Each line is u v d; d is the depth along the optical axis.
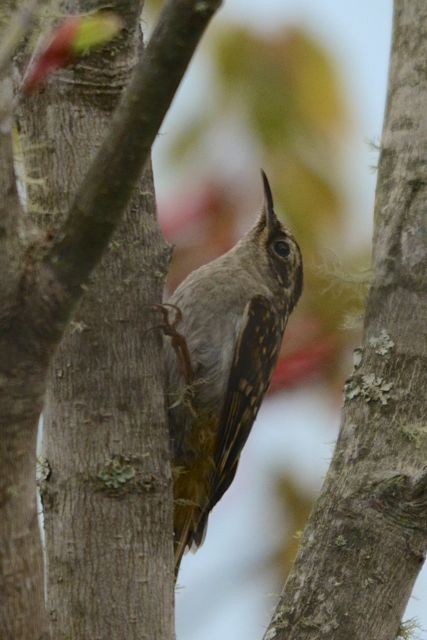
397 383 6.52
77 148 6.45
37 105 6.49
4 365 4.87
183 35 4.71
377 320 6.68
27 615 4.99
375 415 6.50
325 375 8.62
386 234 6.75
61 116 6.47
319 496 6.45
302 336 8.65
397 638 6.72
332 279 7.65
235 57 8.16
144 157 4.88
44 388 4.96
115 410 6.39
